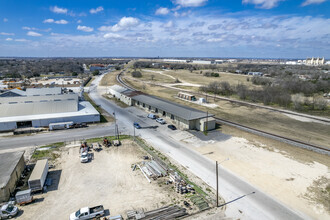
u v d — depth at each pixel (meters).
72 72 171.38
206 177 30.81
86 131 48.12
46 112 52.41
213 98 86.38
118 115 61.03
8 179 25.84
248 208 24.75
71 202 25.36
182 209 24.08
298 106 70.06
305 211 24.36
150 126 51.94
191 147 40.53
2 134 45.75
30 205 24.78
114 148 39.78
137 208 24.44
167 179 30.30
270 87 95.56
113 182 29.36
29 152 37.69
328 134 48.47
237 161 35.38
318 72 167.75
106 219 22.56
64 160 35.09
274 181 29.95
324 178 30.67
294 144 41.75
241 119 58.94
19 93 77.06
